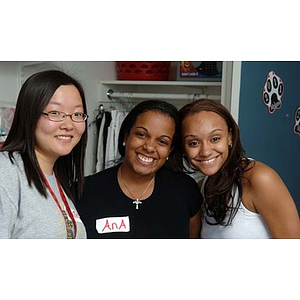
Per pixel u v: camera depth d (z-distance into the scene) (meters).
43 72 0.89
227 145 1.12
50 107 0.87
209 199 1.18
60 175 1.05
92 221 1.15
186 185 1.25
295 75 2.23
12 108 1.73
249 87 1.76
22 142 0.88
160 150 1.11
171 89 2.65
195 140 1.09
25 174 0.86
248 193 1.12
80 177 1.10
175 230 1.19
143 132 1.10
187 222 1.23
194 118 1.08
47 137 0.88
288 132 2.21
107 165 2.22
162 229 1.18
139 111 1.13
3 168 0.83
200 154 1.09
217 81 2.27
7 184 0.82
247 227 1.14
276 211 1.08
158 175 1.24
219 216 1.16
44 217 0.86
